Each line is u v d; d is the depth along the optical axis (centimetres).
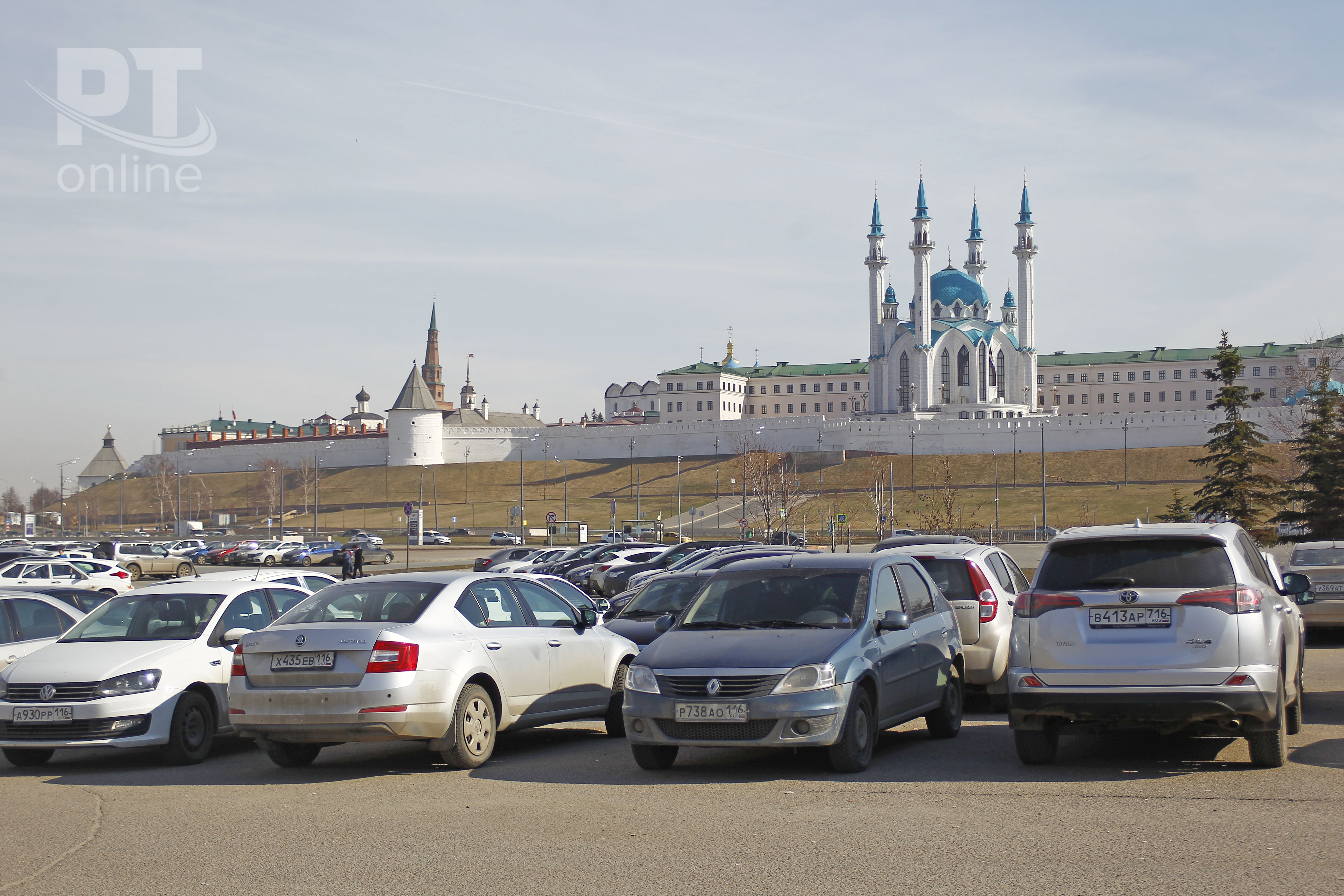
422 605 1198
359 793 1059
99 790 1121
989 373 16350
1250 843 800
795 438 15300
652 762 1132
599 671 1388
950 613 1410
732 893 709
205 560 7875
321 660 1132
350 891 732
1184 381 18962
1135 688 1023
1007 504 11569
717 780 1088
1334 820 862
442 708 1138
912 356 16175
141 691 1264
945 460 13575
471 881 748
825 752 1229
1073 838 823
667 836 855
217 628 1378
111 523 15988
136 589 1445
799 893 707
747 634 1145
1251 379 18600
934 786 1026
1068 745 1255
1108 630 1042
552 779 1107
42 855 848
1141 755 1178
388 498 15325
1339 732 1295
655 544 4384
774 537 7956
